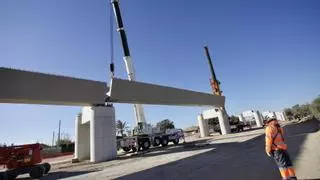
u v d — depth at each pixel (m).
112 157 19.55
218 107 40.22
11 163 13.16
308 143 12.58
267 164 8.84
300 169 7.21
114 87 21.16
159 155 17.64
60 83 17.55
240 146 16.45
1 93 14.60
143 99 24.30
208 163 10.77
